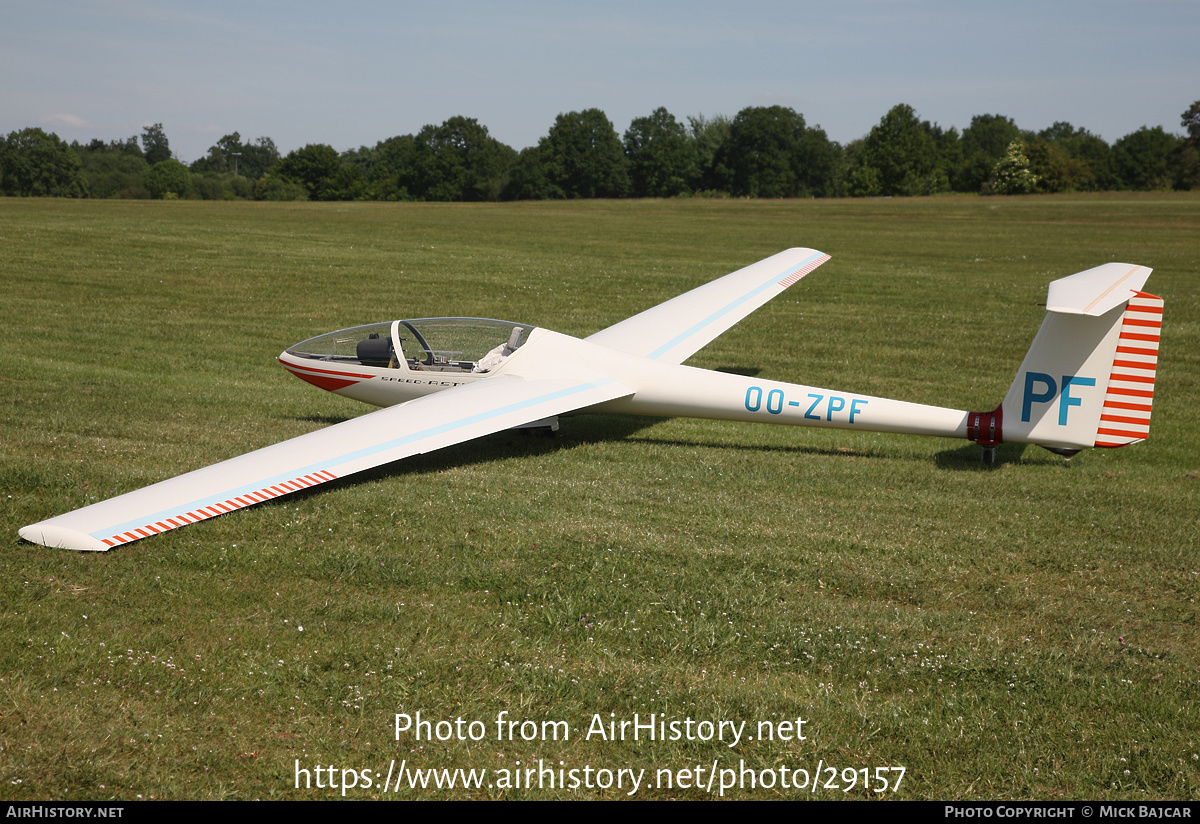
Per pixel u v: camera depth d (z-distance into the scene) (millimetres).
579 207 76250
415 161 139750
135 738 4434
